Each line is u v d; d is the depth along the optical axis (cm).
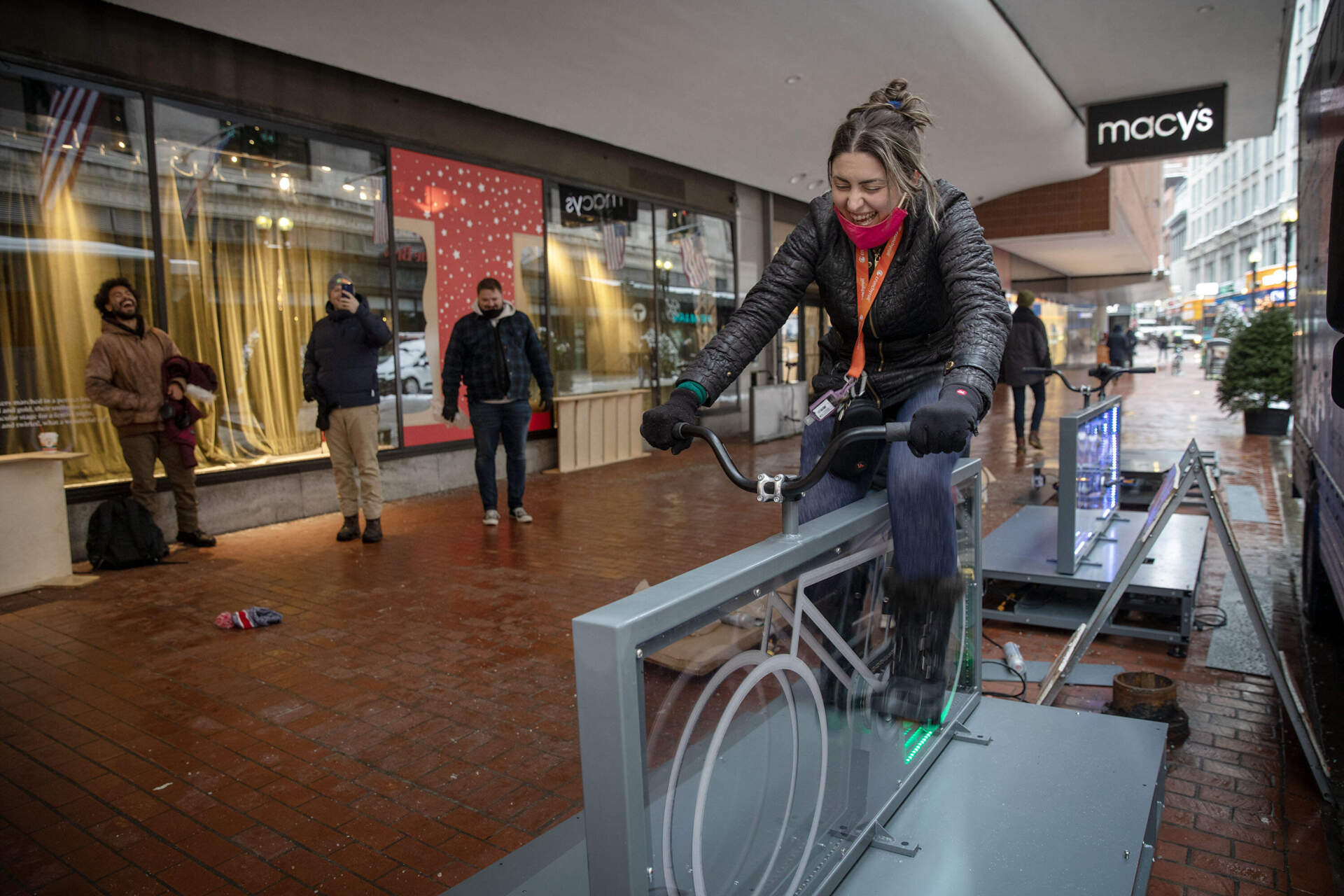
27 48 570
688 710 123
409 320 829
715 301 1301
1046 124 1215
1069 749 212
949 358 192
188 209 665
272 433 719
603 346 1080
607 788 112
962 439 138
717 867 132
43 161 586
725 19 768
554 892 184
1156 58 1026
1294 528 639
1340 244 155
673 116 995
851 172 167
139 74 627
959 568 188
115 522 562
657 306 1174
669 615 114
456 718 329
